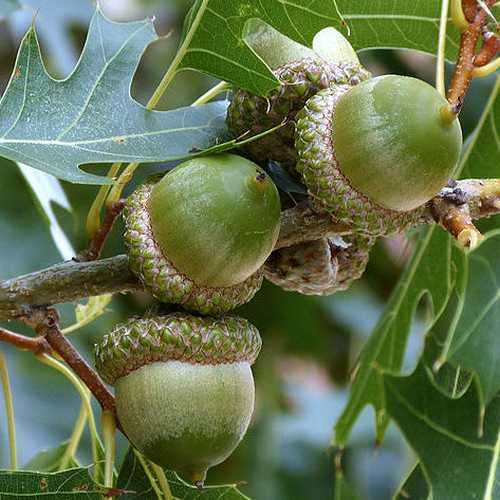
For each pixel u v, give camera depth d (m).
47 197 0.39
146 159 0.32
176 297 0.32
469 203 0.33
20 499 0.33
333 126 0.32
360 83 0.32
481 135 0.38
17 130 0.33
